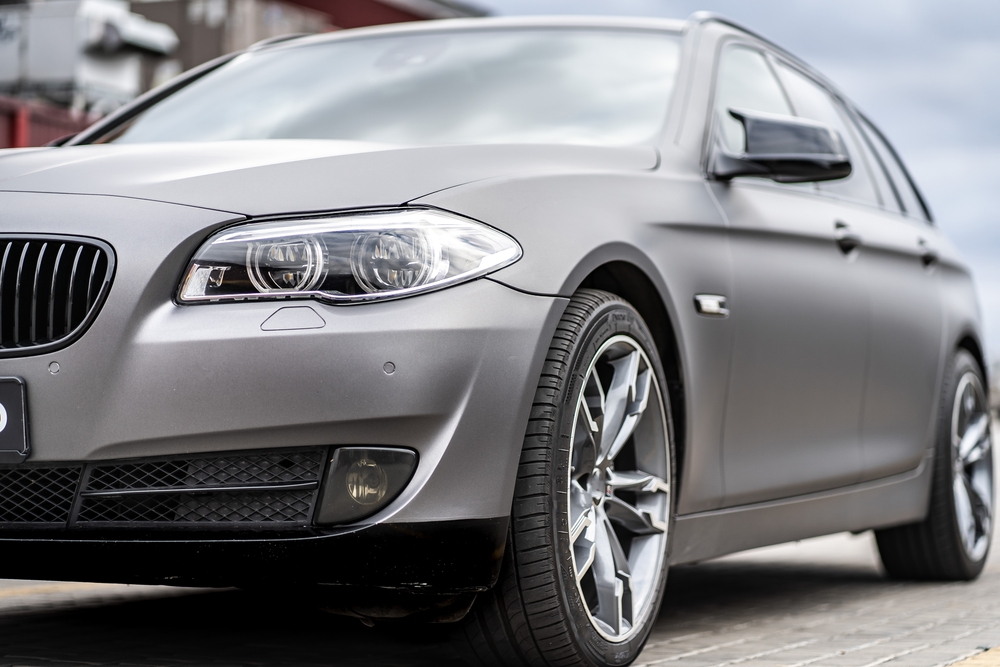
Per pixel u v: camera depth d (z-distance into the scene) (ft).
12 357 9.23
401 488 9.00
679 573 19.20
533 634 9.87
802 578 18.86
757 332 12.85
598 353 10.33
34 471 9.30
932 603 16.07
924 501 17.49
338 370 8.91
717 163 13.16
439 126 13.29
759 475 13.06
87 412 9.07
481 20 15.70
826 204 15.51
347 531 8.96
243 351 8.97
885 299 15.88
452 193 9.70
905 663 11.28
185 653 11.14
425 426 9.01
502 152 10.89
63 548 9.22
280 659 10.89
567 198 10.54
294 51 16.08
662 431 11.37
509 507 9.43
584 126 13.12
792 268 13.70
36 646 11.40
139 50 54.19
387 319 9.02
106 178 9.82
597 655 10.27
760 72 15.97
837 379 14.52
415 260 9.20
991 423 19.65
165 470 9.16
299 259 9.15
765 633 13.16
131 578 9.28
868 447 15.60
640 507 11.33
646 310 11.55
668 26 15.08
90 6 51.01
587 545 10.41
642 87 13.82
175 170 9.91
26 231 9.41
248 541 9.02
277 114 14.24
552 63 14.26
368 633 12.32
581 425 10.36
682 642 12.40
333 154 10.12
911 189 20.06
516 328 9.39
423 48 15.12
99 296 9.15
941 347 17.76
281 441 8.98
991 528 19.31
